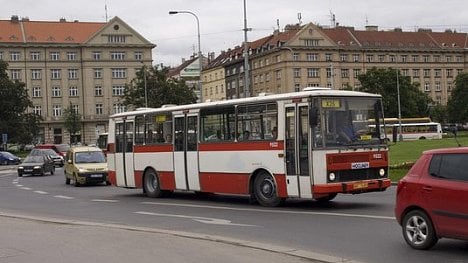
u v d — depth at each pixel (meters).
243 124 17.55
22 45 119.88
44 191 27.31
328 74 126.62
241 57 137.88
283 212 15.44
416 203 9.68
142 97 87.25
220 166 18.39
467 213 8.91
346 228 12.24
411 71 136.50
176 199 20.69
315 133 15.40
